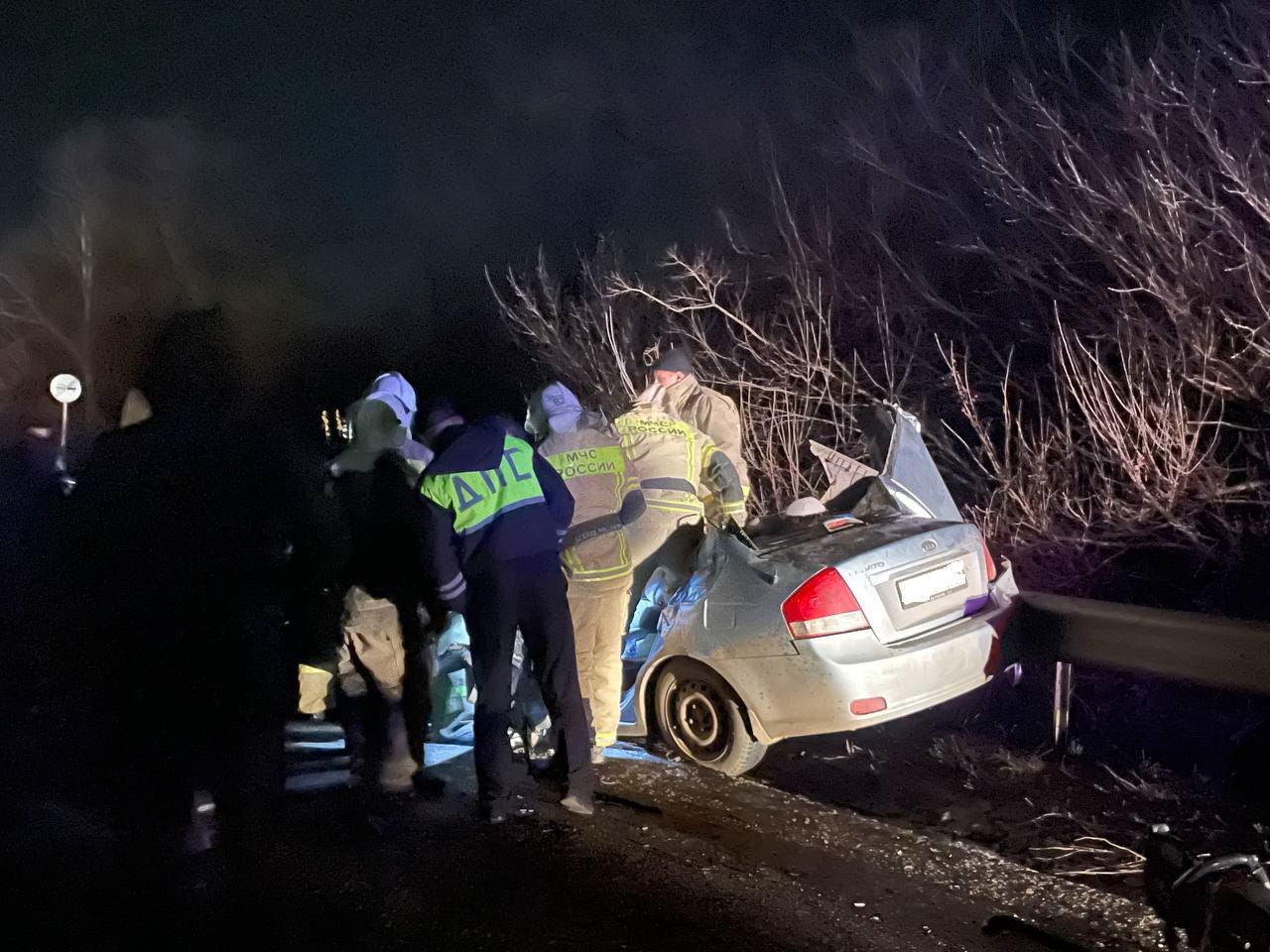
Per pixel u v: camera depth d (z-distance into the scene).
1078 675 6.87
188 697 4.33
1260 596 6.89
